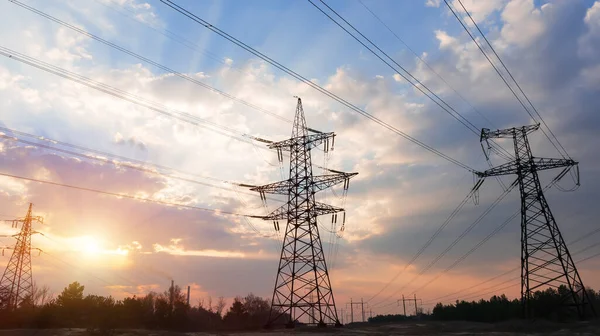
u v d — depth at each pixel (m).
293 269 72.81
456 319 106.38
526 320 64.50
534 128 72.75
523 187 71.69
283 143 78.94
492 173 74.31
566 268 66.75
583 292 65.25
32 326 68.00
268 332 62.78
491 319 91.88
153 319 81.44
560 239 67.94
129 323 76.50
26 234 88.62
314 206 76.00
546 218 69.31
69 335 56.88
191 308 118.56
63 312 74.19
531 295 68.88
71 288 79.38
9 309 73.75
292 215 75.62
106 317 67.31
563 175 71.31
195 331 68.69
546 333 49.09
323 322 71.31
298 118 81.81
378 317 159.62
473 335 49.41
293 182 77.12
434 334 53.25
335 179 77.06
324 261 73.56
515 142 73.88
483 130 75.31
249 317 96.44
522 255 70.06
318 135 79.00
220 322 95.50
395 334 55.06
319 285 72.44
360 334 56.31
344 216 78.81
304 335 56.12
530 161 71.81
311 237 74.06
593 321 59.72
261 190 76.88
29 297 84.81
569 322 61.03
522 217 71.19
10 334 56.81
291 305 71.25
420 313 158.00
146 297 99.56
